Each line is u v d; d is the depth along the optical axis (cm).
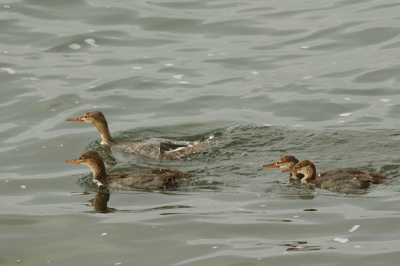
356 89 2134
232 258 1179
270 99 2100
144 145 1808
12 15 2709
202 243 1241
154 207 1419
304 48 2458
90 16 2727
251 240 1245
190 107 2077
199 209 1395
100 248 1243
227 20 2695
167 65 2362
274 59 2389
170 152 1767
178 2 2892
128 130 1938
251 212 1373
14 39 2527
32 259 1216
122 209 1418
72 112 2038
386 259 1154
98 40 2542
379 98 2067
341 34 2528
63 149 1812
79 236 1294
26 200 1488
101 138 1886
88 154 1581
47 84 2220
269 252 1198
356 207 1377
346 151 1711
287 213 1362
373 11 2717
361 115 1948
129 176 1575
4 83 2214
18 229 1334
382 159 1647
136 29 2631
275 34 2570
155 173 1569
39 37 2544
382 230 1263
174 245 1240
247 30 2612
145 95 2161
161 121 1992
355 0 2862
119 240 1269
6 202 1477
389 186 1484
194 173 1611
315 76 2245
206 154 1752
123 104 2105
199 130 1919
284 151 1744
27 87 2192
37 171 1666
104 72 2317
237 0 2916
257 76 2273
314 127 1883
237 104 2083
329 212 1358
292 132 1855
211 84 2227
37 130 1925
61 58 2411
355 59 2345
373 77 2205
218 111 2041
